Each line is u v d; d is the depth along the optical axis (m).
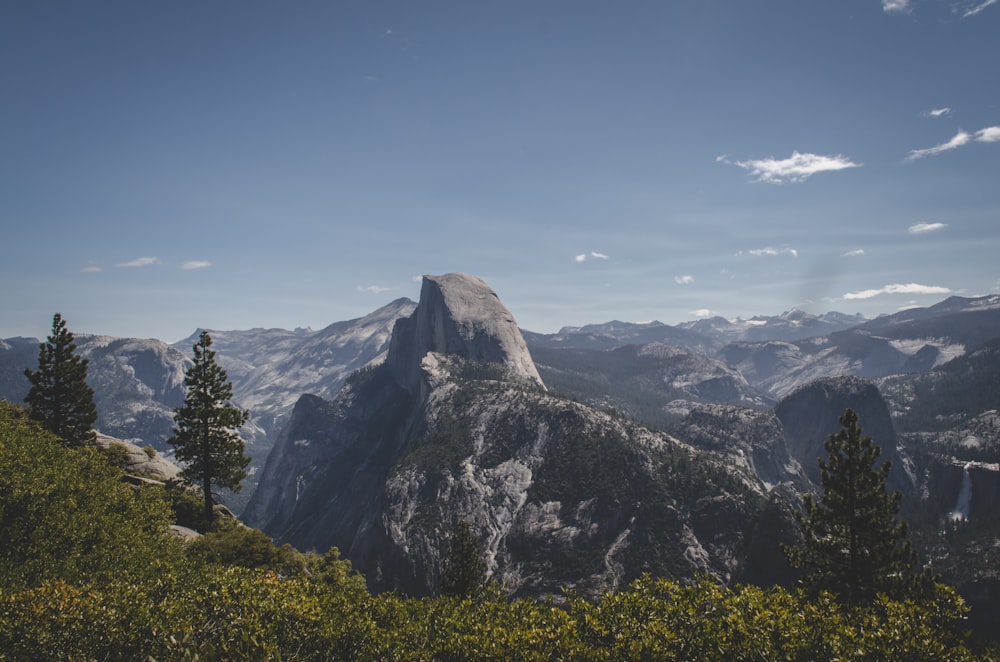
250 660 18.30
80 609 20.14
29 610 19.52
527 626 23.02
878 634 19.39
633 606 22.36
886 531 34.78
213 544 40.72
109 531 30.27
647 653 19.77
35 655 18.91
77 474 35.81
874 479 35.03
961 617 20.28
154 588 23.67
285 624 22.05
